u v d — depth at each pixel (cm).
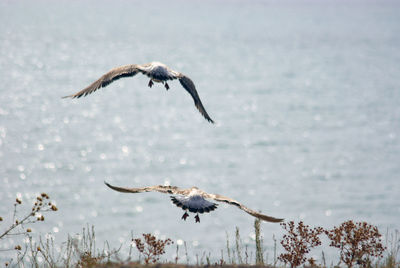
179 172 8394
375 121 12656
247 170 8494
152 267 1276
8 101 13938
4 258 3678
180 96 17225
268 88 18738
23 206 6075
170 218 5875
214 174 8256
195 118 13475
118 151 9594
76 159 8762
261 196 6950
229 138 11094
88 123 12012
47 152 9062
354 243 1596
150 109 14550
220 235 5103
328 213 6031
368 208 6138
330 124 12375
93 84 1030
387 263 1606
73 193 6831
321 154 9544
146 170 8419
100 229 5319
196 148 10138
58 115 12575
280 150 9956
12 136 10050
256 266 1392
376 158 9162
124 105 14950
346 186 7338
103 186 7294
